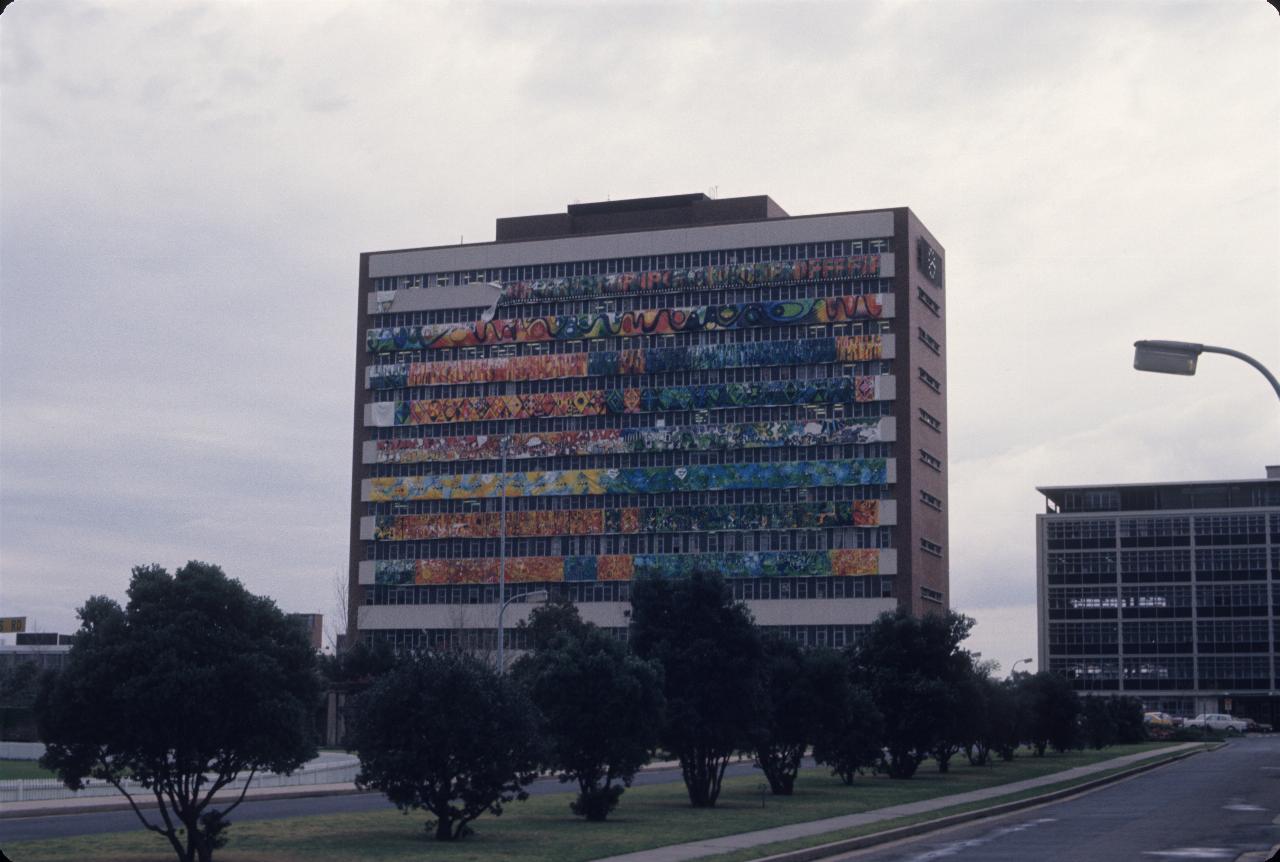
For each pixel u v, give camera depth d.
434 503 139.50
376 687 32.47
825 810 39.06
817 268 130.00
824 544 128.38
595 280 136.62
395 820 36.22
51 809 40.91
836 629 126.38
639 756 38.03
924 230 134.50
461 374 139.50
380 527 140.12
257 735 26.06
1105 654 164.12
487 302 139.88
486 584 136.38
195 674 25.34
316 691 27.55
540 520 135.50
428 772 31.41
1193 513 163.50
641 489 133.00
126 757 26.17
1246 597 160.50
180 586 26.47
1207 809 39.12
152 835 31.84
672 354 133.00
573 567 133.88
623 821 36.16
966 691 59.69
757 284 131.75
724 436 131.12
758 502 130.25
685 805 42.31
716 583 43.41
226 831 32.94
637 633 43.38
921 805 40.69
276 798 48.50
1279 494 162.50
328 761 71.75
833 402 128.62
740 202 137.00
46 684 26.23
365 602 139.75
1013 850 28.66
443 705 31.77
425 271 142.62
